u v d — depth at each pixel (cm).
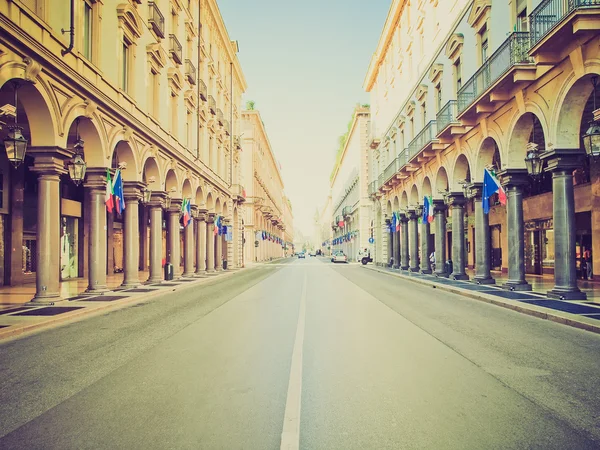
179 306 1304
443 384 529
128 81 1852
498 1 1634
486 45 1772
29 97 1173
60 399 482
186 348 726
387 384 529
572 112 1249
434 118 2438
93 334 865
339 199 9312
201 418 424
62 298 1315
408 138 3045
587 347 730
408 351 699
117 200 1614
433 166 2498
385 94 4034
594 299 1276
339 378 552
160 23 2128
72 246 2409
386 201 3916
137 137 1864
